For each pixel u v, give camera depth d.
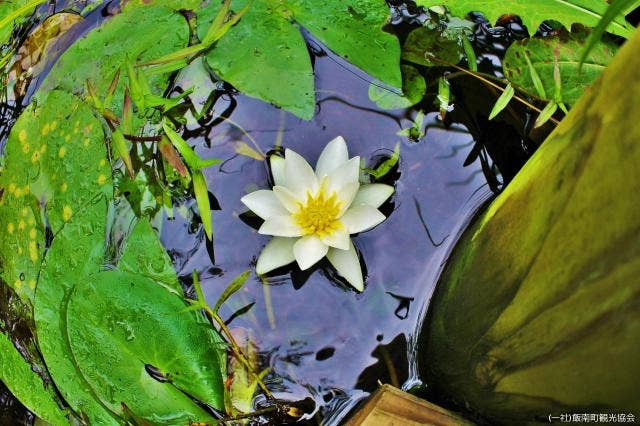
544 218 0.60
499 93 0.70
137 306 0.66
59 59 0.72
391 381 0.66
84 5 0.75
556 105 0.68
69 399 0.66
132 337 0.66
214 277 0.68
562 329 0.60
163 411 0.66
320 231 0.67
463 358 0.64
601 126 0.58
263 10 0.71
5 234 0.70
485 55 0.71
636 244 0.57
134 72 0.69
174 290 0.67
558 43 0.70
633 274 0.57
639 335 0.58
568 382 0.60
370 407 0.65
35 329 0.69
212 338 0.66
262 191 0.68
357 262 0.67
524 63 0.70
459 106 0.70
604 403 0.59
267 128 0.70
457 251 0.66
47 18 0.76
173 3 0.72
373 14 0.70
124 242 0.68
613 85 0.58
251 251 0.68
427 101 0.70
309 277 0.67
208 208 0.68
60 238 0.68
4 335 0.70
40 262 0.69
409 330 0.66
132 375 0.66
